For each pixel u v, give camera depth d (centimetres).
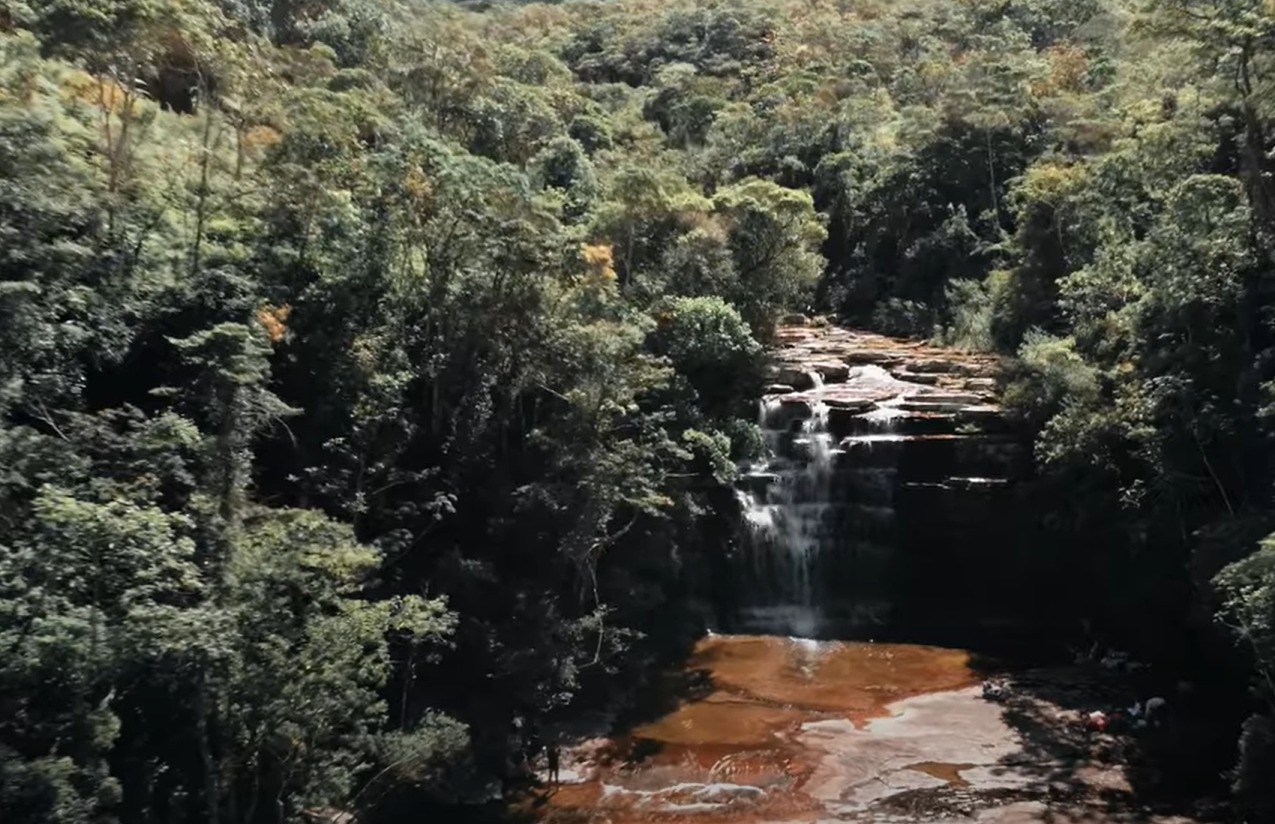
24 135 1486
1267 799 1653
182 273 1839
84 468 1304
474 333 2141
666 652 2517
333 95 2423
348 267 2086
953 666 2480
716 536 2766
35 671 1105
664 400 2655
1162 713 2108
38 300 1448
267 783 1399
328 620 1403
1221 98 2758
